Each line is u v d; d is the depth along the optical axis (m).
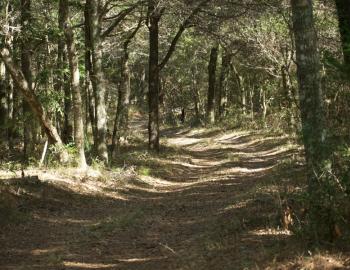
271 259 6.43
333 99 11.41
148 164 20.27
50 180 13.51
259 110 45.69
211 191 15.31
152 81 24.56
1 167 15.53
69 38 15.74
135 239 9.44
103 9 19.16
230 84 53.31
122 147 27.25
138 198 14.55
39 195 12.08
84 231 9.95
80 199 13.05
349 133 9.65
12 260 7.92
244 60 36.94
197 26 22.55
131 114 62.44
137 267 7.66
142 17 23.16
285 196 9.47
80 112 15.95
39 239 9.27
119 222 10.62
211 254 7.61
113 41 25.48
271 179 14.24
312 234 6.50
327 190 6.38
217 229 9.28
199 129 43.41
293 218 8.19
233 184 16.33
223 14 21.00
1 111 21.66
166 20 24.88
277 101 33.47
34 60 21.03
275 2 19.23
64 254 8.35
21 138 27.12
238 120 40.88
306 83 7.58
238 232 8.60
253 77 43.19
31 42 18.20
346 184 6.37
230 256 7.26
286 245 6.84
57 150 16.03
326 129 7.50
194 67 52.53
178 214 11.92
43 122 15.63
